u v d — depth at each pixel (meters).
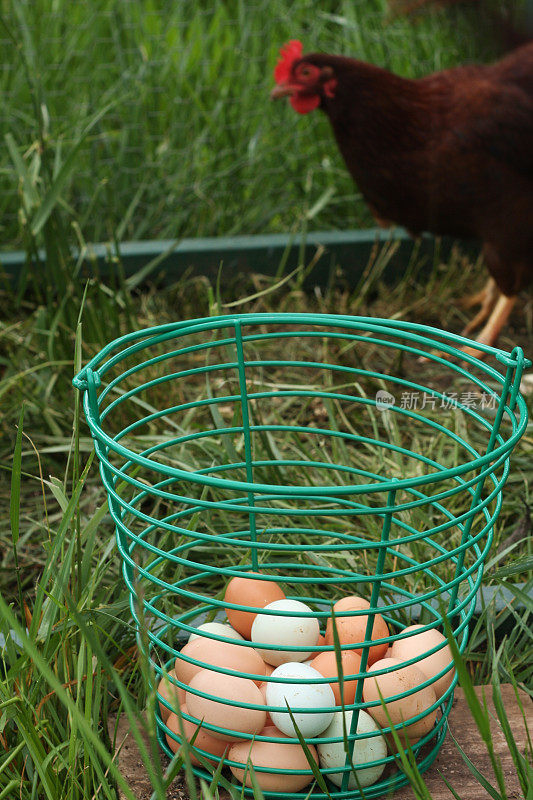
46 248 1.51
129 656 0.98
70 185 2.05
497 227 1.63
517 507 1.26
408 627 0.94
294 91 1.68
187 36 2.50
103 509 0.95
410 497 1.25
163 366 1.55
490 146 1.56
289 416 1.50
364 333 1.78
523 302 1.96
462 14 1.94
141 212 2.15
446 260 2.04
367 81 1.63
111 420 1.38
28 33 2.07
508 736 0.81
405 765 0.77
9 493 1.33
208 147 2.24
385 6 2.36
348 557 1.09
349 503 1.06
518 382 0.86
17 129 2.10
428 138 1.62
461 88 1.60
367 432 1.45
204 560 1.19
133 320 1.58
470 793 0.85
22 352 1.54
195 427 1.40
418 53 2.34
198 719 0.84
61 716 0.90
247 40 2.43
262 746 0.83
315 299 1.96
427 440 1.42
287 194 2.21
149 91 2.27
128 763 0.88
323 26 2.48
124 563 0.91
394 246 1.92
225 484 0.74
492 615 1.01
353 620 0.90
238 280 1.95
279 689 0.82
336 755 0.83
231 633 0.90
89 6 2.41
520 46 1.81
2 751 0.89
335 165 2.23
